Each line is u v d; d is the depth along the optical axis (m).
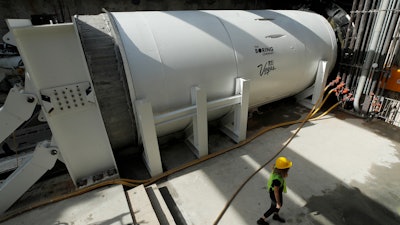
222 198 3.46
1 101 6.98
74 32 2.61
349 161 4.20
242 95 4.15
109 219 2.86
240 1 9.80
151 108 3.24
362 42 5.57
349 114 6.03
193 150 4.43
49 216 2.93
